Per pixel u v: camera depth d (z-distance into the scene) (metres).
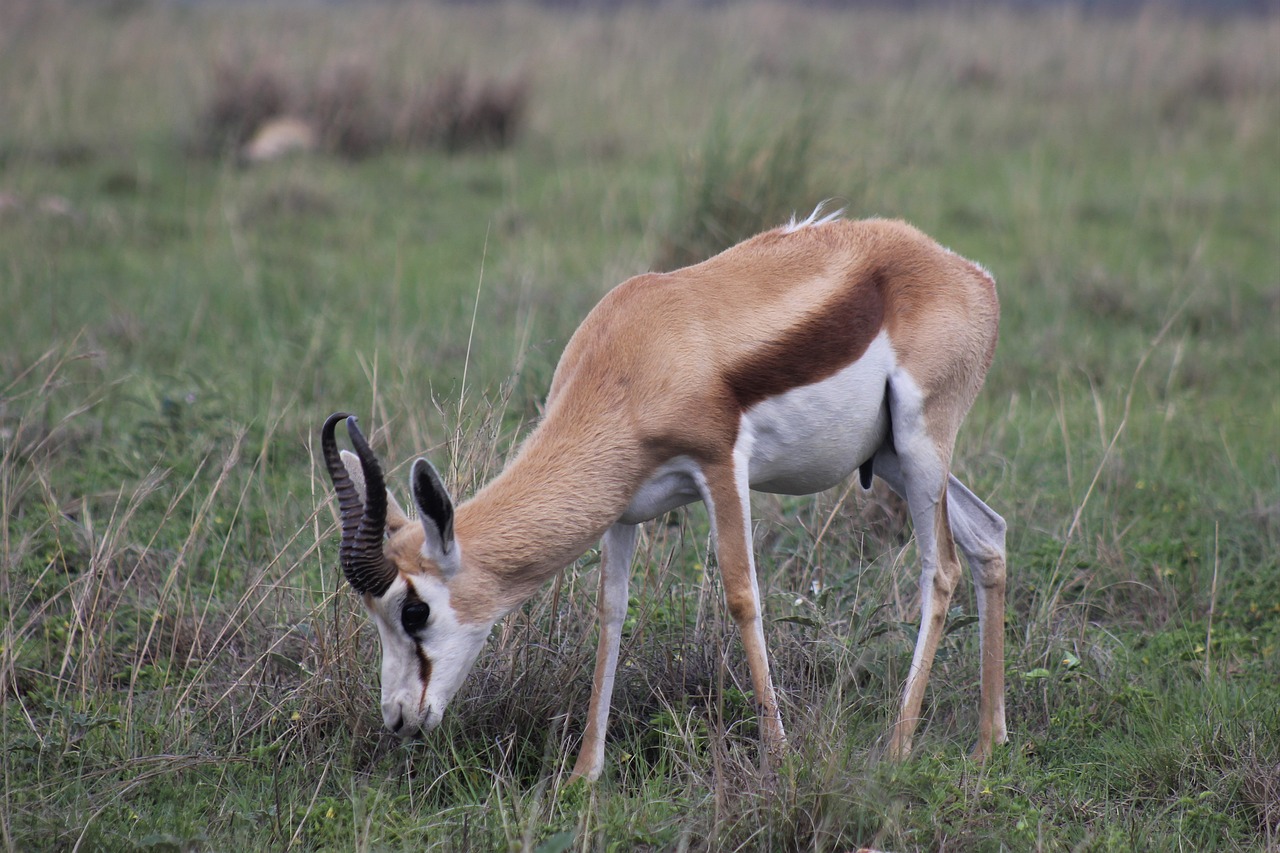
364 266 24.92
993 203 29.23
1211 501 15.27
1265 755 10.56
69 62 41.75
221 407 16.61
